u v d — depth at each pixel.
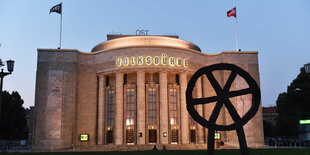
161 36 65.25
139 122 54.81
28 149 54.81
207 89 62.28
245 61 62.94
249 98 60.41
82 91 60.12
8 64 24.00
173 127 57.00
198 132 58.62
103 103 58.97
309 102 65.12
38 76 58.28
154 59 56.88
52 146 55.25
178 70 57.78
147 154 24.22
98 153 26.25
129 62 57.25
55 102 57.41
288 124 81.75
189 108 18.66
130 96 57.97
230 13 66.31
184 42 64.25
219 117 60.41
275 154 22.42
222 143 50.84
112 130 57.72
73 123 57.47
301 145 57.69
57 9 63.16
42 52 59.34
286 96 70.62
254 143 59.16
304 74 66.00
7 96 82.25
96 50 65.31
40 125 56.19
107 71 58.97
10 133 89.88
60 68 59.03
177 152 25.41
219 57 63.44
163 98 56.09
